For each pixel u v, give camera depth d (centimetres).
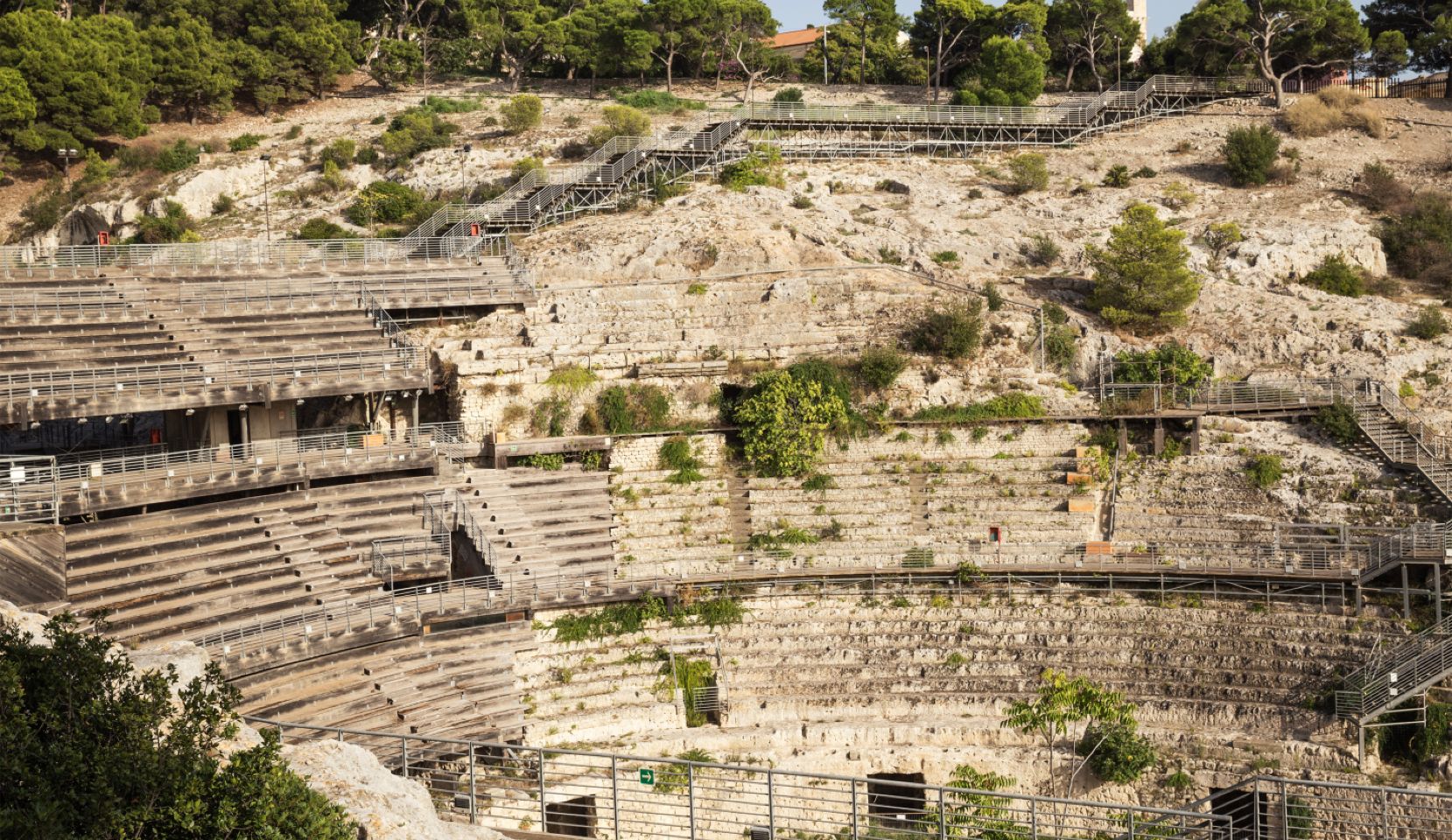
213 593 4862
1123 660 5394
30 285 6150
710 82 12062
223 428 6025
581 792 4684
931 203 8762
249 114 10744
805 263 7831
